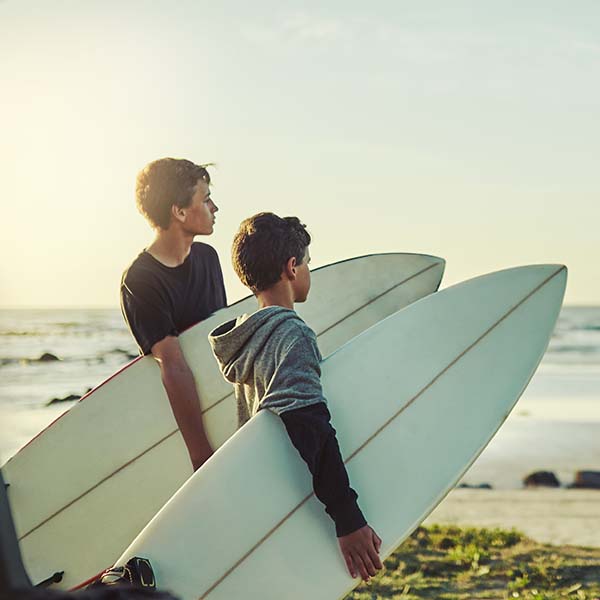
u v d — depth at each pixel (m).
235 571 2.43
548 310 2.87
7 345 23.69
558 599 4.27
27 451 3.67
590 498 8.19
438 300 2.88
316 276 3.98
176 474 3.59
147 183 3.24
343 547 2.30
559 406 16.08
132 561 2.37
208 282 3.45
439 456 2.61
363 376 2.70
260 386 2.32
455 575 4.72
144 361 3.69
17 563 1.14
